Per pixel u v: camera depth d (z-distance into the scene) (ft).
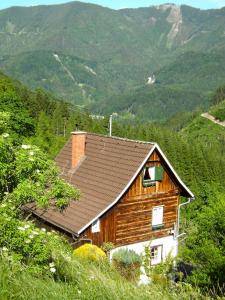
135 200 76.38
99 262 30.07
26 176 27.68
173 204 82.48
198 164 273.75
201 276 39.86
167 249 81.92
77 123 281.13
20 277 18.40
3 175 26.71
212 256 41.98
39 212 73.92
